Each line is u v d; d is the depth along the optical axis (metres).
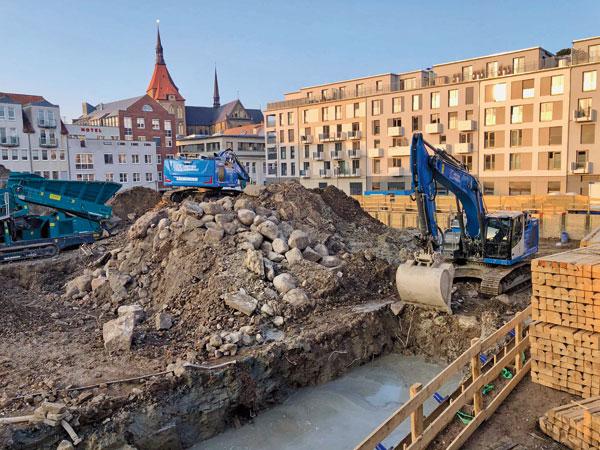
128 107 74.31
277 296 15.36
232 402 11.76
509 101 49.59
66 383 11.12
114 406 10.38
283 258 17.38
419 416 7.07
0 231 20.61
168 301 15.66
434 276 14.02
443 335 14.85
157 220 19.92
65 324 14.86
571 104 45.88
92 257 20.14
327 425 11.72
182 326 14.39
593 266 8.49
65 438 9.72
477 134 52.12
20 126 55.88
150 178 66.00
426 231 14.34
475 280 17.58
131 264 18.05
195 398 11.30
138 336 13.57
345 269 17.69
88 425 10.04
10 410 10.06
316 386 13.48
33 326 14.62
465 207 16.67
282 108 70.06
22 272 18.64
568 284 8.82
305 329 14.17
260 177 85.81
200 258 16.69
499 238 16.47
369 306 15.89
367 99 61.00
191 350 12.80
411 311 15.48
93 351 12.97
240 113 120.00
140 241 19.11
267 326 14.24
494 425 8.36
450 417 7.78
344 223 23.08
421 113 56.41
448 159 15.34
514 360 10.65
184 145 88.81
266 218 19.31
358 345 14.55
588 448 7.35
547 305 9.17
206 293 15.29
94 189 22.98
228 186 26.16
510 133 49.84
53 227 22.00
